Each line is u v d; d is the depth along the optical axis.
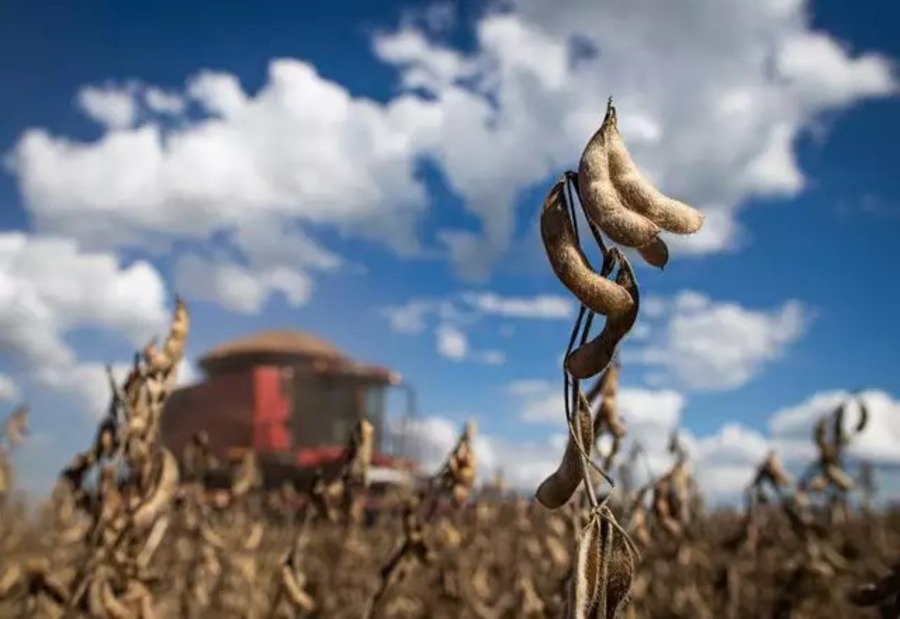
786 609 9.84
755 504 10.79
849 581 11.10
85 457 6.98
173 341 6.80
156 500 6.64
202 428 23.17
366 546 11.56
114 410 6.91
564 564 8.24
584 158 2.78
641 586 10.19
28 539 10.23
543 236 2.80
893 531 13.86
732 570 11.02
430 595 10.33
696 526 11.63
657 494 8.73
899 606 5.05
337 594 10.61
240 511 12.03
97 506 6.88
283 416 22.27
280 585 7.89
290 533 12.24
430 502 7.39
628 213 2.66
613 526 3.00
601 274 2.86
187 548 10.25
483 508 11.67
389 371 23.41
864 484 13.33
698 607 10.88
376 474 15.69
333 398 22.56
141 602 6.62
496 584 10.71
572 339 2.94
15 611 7.04
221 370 32.50
